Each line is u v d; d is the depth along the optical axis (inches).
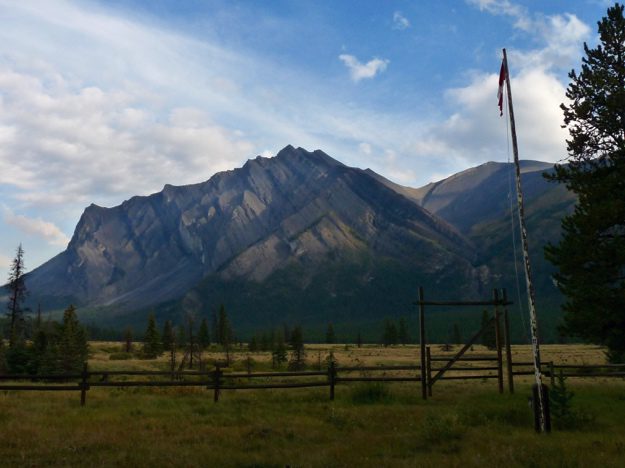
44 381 1357.0
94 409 648.4
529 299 492.4
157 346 3580.2
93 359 3068.4
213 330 7165.4
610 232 855.7
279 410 649.6
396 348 5787.4
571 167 925.2
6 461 374.6
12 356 1903.3
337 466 362.0
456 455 391.9
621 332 837.8
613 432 474.3
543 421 470.6
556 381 1037.8
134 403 708.7
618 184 853.8
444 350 4722.0
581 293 846.5
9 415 580.4
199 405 686.5
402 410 627.2
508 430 489.4
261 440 456.4
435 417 542.0
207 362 2783.0
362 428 520.7
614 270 840.3
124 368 2268.7
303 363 2667.3
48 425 527.8
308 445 436.5
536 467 349.1
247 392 857.5
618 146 862.5
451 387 947.3
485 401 693.3
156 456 389.4
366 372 1568.7
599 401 703.7
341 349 5319.9
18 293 2128.4
